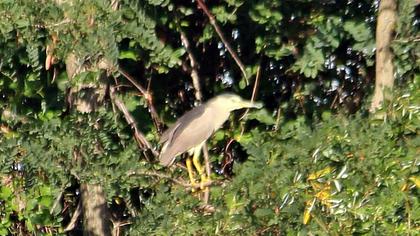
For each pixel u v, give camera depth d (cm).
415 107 1218
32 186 1470
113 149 1376
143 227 1238
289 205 1159
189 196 1247
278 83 1590
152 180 1338
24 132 1366
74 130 1348
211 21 1450
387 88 1247
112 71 1402
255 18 1455
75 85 1433
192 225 1212
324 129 1188
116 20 1362
